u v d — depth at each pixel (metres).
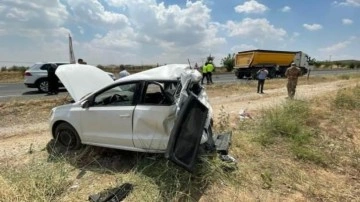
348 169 5.47
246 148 5.93
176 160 3.86
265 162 5.44
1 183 4.03
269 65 30.78
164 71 4.96
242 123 7.77
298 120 7.88
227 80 26.77
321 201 4.28
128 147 4.99
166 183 4.39
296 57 33.22
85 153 5.52
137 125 4.79
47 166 4.89
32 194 3.99
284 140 6.62
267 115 8.12
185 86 4.55
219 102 12.94
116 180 4.50
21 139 6.79
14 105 10.66
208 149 5.14
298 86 20.84
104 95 5.19
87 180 4.63
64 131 5.68
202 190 4.35
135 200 4.02
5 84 21.88
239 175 4.79
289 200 4.21
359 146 6.75
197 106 4.51
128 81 4.93
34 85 15.27
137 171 4.76
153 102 4.77
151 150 4.80
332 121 8.70
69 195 4.17
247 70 29.81
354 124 8.59
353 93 13.47
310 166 5.46
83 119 5.31
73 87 5.96
